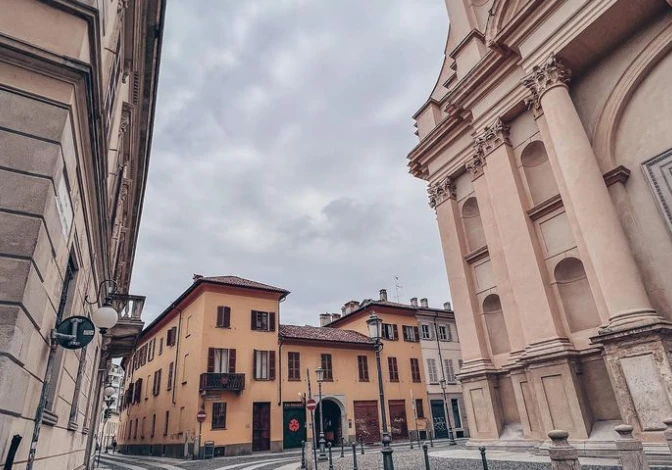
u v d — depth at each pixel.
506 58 15.69
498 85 16.28
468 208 18.86
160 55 13.36
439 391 36.34
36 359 4.89
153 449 31.31
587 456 10.74
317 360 31.45
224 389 26.28
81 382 9.73
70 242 6.03
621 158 12.67
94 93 5.70
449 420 35.53
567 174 12.32
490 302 16.86
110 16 7.57
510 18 15.20
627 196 12.16
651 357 9.73
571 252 13.23
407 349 36.38
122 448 40.72
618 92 12.84
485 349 16.20
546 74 13.50
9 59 4.95
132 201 19.62
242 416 26.69
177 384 29.27
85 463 13.95
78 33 5.54
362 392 32.28
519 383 13.84
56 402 6.67
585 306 12.90
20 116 4.84
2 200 4.47
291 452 26.39
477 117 17.00
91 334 5.68
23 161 4.70
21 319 4.21
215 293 28.97
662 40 12.07
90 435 15.66
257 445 26.70
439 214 19.53
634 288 10.52
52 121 4.99
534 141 15.03
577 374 12.11
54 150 4.90
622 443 6.49
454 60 20.11
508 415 14.86
